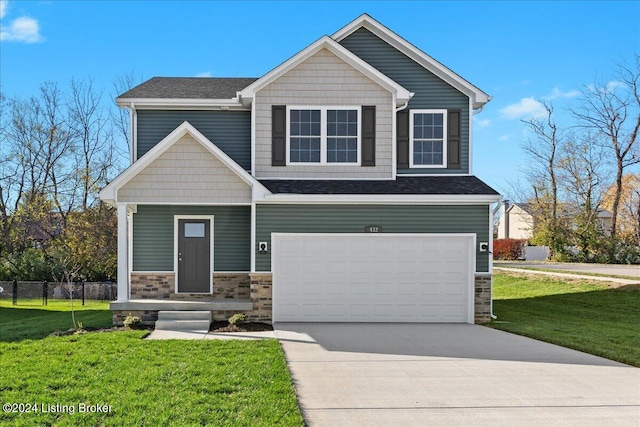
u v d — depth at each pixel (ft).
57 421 20.01
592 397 23.58
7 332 41.50
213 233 50.42
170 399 22.21
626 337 38.68
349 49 51.78
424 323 45.91
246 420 19.84
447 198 45.37
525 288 75.51
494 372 28.02
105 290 70.79
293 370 28.14
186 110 51.49
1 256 88.94
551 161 136.26
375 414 21.15
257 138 48.32
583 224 127.85
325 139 48.55
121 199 44.19
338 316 46.01
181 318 43.01
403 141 50.67
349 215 45.96
